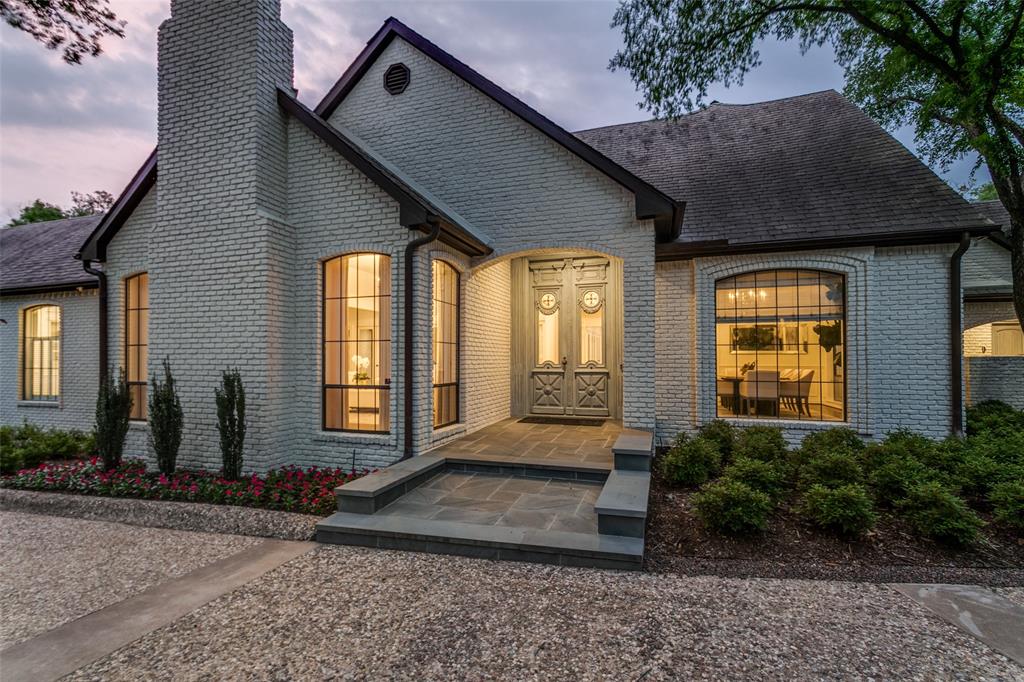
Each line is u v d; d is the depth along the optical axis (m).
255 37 6.10
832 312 7.07
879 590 3.25
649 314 6.66
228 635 2.72
